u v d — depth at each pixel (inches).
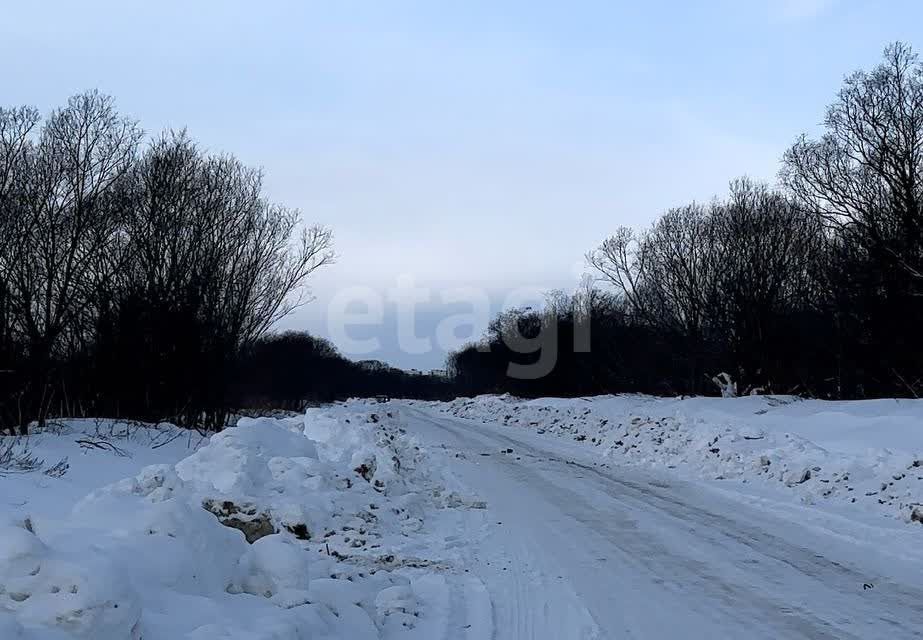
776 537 372.5
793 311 1386.6
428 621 254.2
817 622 248.4
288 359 2155.5
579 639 236.2
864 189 1184.2
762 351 1353.3
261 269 1134.4
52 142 875.4
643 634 240.2
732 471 577.3
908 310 1134.4
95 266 950.4
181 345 1008.2
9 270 821.9
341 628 219.3
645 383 1870.1
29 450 573.9
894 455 505.0
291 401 2144.4
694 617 256.2
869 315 1188.5
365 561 333.4
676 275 1539.1
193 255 1035.3
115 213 954.7
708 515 434.6
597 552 354.0
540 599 281.0
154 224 1006.4
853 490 460.4
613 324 2091.5
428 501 496.4
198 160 1071.0
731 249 1417.3
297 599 220.5
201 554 218.1
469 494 531.5
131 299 989.2
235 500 319.0
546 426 1172.5
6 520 191.6
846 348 1274.6
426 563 335.3
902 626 243.1
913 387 1154.0
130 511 234.1
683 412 999.0
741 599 275.1
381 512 415.8
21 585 157.8
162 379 1004.6
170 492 307.0
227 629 180.7
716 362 1464.1
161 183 1010.7
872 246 1149.1
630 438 835.4
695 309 1492.4
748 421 837.2
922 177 1129.4
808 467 518.6
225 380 1078.4
